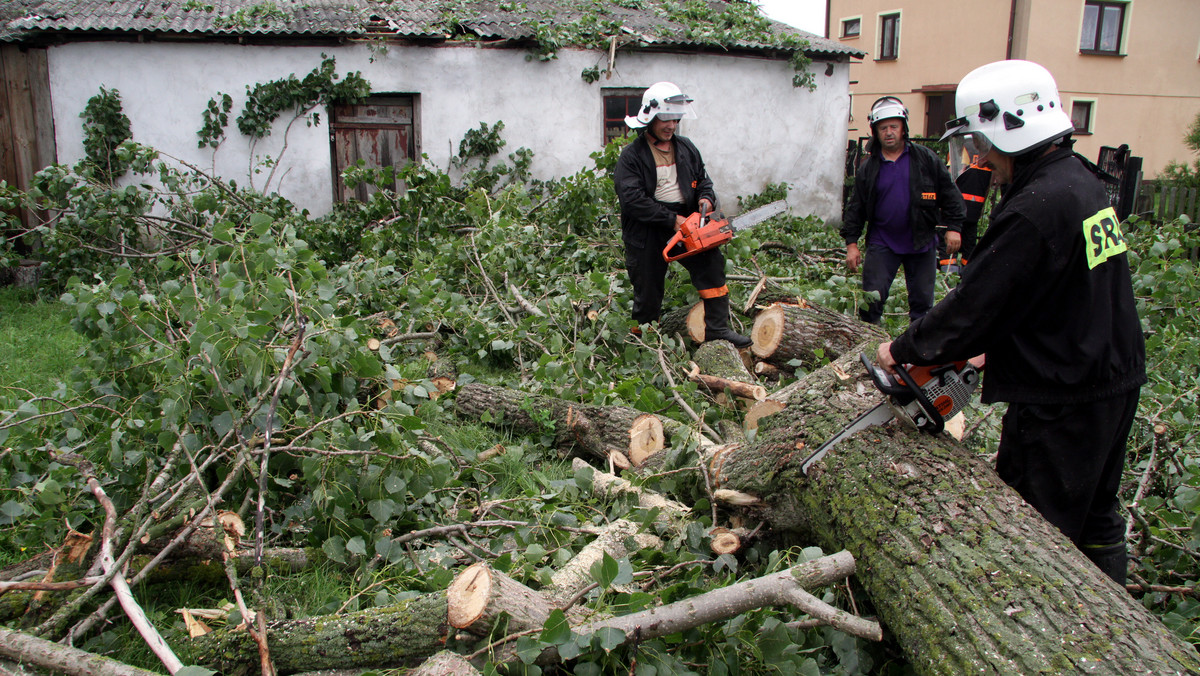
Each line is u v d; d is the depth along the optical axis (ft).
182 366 9.53
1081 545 8.41
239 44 30.22
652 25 36.40
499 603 7.00
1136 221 20.98
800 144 38.63
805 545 9.30
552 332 16.94
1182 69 55.47
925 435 8.30
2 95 28.27
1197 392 12.53
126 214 23.86
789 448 9.14
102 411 11.25
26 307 23.12
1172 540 9.25
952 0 55.42
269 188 31.65
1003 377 7.83
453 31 32.99
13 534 9.58
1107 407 7.47
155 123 30.04
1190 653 5.82
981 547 6.89
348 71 31.40
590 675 6.83
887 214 17.88
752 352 16.05
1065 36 51.93
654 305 17.34
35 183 23.84
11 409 11.98
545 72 33.81
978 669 6.05
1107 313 7.30
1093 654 5.77
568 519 9.53
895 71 61.05
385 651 7.07
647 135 16.67
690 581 8.11
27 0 30.35
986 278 7.30
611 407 12.48
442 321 17.60
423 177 24.54
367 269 18.94
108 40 28.99
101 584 7.52
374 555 9.22
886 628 7.64
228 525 8.89
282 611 8.17
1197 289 16.29
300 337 9.84
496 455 12.21
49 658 6.49
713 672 7.01
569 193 24.53
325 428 9.66
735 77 36.68
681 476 10.53
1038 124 7.47
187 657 7.41
